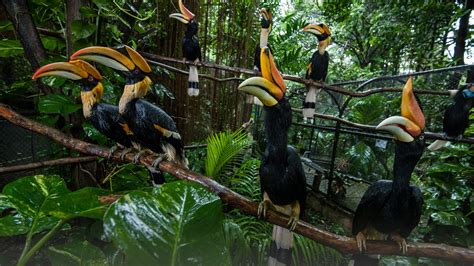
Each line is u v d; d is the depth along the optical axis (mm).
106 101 2350
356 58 9812
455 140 1894
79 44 2330
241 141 3184
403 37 6867
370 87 5512
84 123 2307
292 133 6543
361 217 1561
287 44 6180
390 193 1465
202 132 4480
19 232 1292
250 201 1545
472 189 2695
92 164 2654
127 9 2812
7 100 2979
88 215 1302
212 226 1134
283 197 1479
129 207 1101
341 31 8812
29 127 1917
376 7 7809
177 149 1846
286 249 1689
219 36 4367
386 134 4570
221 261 1069
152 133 1727
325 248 2984
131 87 1691
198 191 1224
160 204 1144
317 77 2572
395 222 1489
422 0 6348
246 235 2934
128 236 1025
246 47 4523
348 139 5938
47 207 1367
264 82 1250
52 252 1450
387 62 8406
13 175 3312
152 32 3639
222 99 4656
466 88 1819
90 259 1447
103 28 2686
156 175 1907
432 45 6617
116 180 2719
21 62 3588
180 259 1031
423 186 3240
